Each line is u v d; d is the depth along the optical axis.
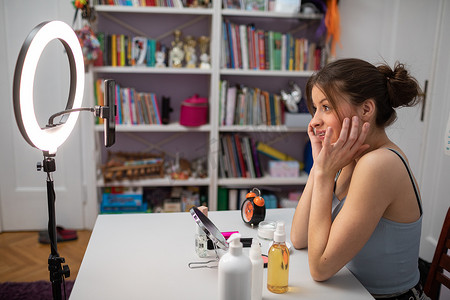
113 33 2.92
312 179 1.28
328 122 1.08
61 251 2.69
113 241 1.29
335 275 1.11
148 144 3.12
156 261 1.16
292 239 1.28
